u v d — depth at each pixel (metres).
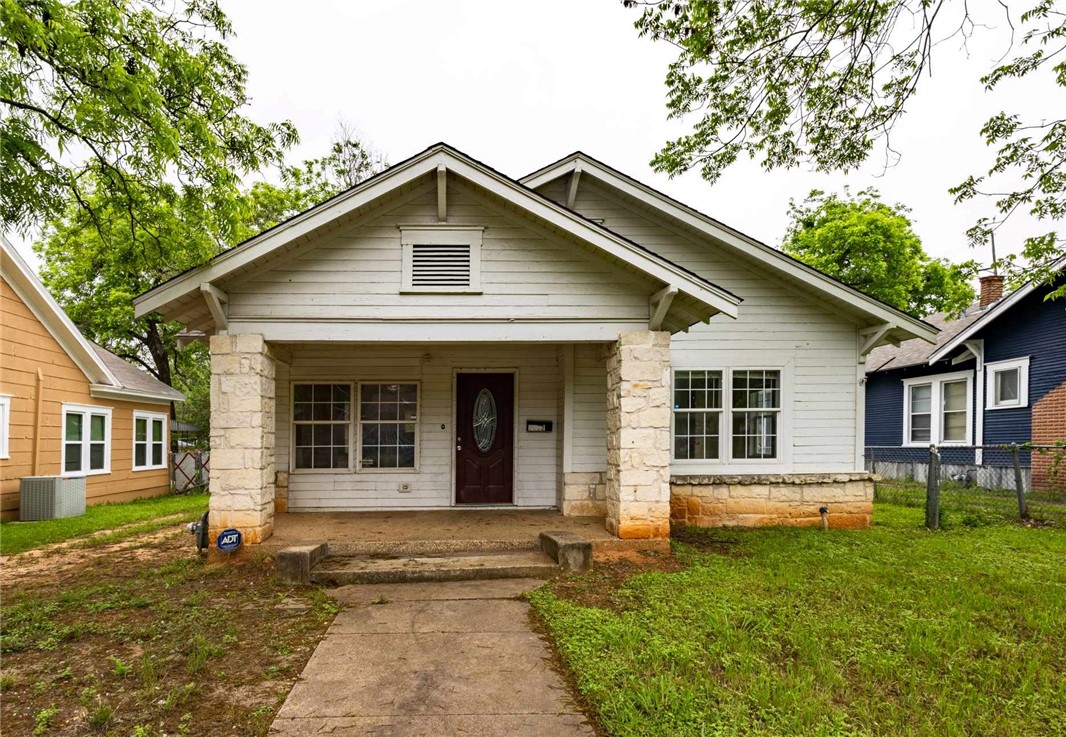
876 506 11.05
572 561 5.93
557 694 3.41
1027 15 5.75
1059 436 11.85
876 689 3.46
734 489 8.73
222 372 6.27
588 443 8.25
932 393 15.14
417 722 3.08
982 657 4.01
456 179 6.56
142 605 4.93
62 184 6.77
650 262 6.29
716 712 3.11
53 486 10.38
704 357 8.88
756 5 5.93
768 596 5.14
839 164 6.91
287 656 3.92
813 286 8.54
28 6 5.46
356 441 8.84
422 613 4.79
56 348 11.67
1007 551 7.07
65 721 3.06
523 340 6.65
